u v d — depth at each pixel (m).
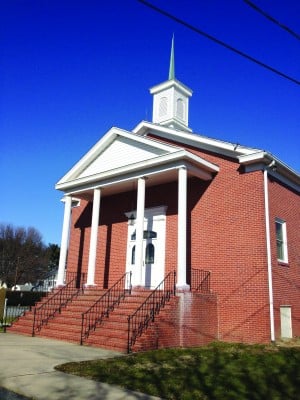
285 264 16.19
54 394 7.40
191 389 7.95
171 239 18.14
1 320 20.34
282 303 15.36
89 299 16.73
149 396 7.46
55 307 17.00
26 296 40.06
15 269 64.31
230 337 15.01
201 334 14.48
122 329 13.10
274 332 14.45
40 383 8.13
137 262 15.99
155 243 18.62
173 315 13.66
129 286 18.98
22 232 70.38
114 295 15.93
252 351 12.44
